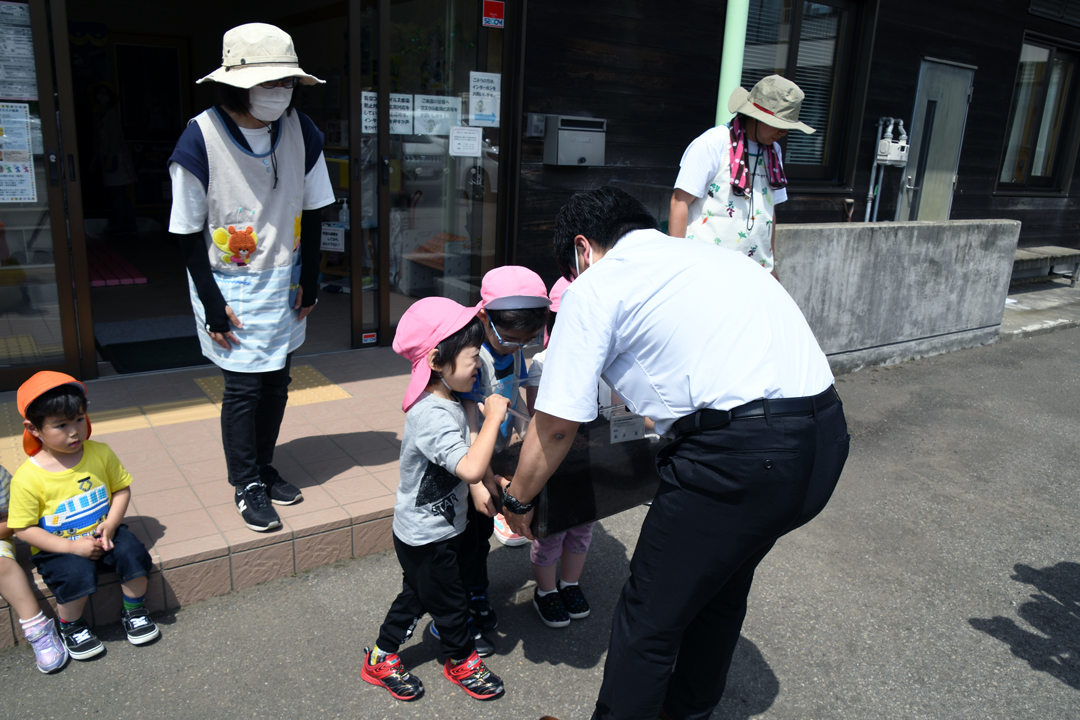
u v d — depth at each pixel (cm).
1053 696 258
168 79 1102
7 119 379
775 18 702
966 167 907
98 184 1055
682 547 180
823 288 551
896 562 341
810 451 174
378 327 532
